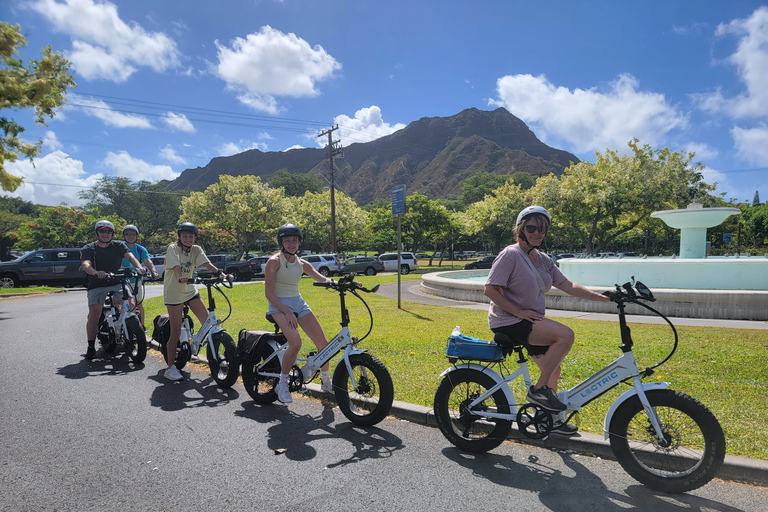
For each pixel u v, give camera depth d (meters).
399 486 3.03
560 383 5.05
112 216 47.97
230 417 4.36
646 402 2.95
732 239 53.69
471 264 39.84
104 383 5.46
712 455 2.79
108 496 2.90
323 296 15.59
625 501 2.83
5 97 10.69
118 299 6.55
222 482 3.09
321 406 4.69
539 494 2.92
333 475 3.19
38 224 42.88
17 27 10.77
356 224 53.75
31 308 12.73
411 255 35.19
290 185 169.25
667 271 11.68
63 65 11.90
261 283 22.25
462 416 3.57
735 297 9.48
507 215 46.66
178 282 5.23
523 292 3.28
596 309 10.89
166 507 2.77
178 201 79.94
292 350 4.27
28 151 12.34
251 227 49.81
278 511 2.72
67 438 3.83
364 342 7.29
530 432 3.32
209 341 5.38
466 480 3.12
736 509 2.72
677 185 31.56
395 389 4.93
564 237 50.41
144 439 3.82
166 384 5.43
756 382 4.95
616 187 31.88
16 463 3.36
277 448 3.65
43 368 6.12
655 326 8.52
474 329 8.46
